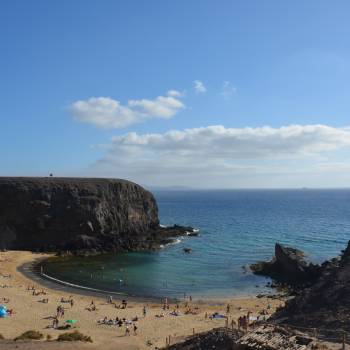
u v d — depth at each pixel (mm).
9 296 65938
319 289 48969
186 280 81500
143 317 57281
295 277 79812
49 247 112438
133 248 116938
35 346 39875
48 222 114188
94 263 98500
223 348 30906
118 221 127688
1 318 53938
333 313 41250
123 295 70625
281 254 84812
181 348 34000
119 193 131875
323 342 33688
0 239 110688
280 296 69438
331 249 117250
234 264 96250
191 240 134125
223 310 61844
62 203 117562
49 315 56688
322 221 197500
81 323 53656
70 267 93438
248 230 161250
